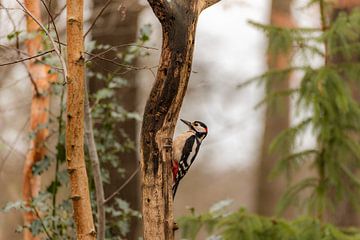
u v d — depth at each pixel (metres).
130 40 13.11
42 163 11.43
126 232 11.72
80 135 7.84
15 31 10.51
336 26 12.13
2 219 17.95
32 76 12.08
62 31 13.53
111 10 12.95
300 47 12.52
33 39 11.74
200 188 31.34
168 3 8.07
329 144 12.46
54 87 11.50
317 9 14.12
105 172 11.71
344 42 12.25
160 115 8.39
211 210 12.02
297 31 12.53
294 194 12.81
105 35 13.02
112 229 11.84
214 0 8.70
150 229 8.48
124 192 12.77
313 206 12.67
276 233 11.81
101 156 11.73
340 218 15.85
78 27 7.73
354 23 12.11
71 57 7.75
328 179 12.63
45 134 12.13
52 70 10.55
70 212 11.27
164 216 8.48
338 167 12.48
